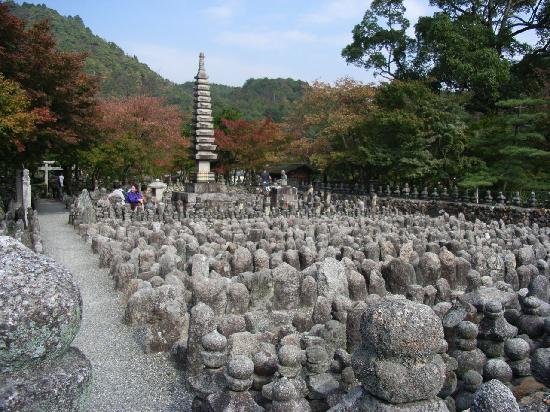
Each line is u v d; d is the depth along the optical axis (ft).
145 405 21.94
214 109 249.75
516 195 89.51
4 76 69.41
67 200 100.37
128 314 31.27
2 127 62.08
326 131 128.36
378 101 123.95
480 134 106.93
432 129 111.65
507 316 26.27
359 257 44.29
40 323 10.04
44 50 78.54
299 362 19.69
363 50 143.43
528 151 92.48
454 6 138.10
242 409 18.24
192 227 58.39
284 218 69.21
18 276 10.32
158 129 123.34
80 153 107.45
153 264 40.11
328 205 92.99
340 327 25.21
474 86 121.49
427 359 12.07
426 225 71.97
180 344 26.37
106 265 45.98
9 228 57.93
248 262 41.27
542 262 41.39
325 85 140.36
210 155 94.43
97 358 26.58
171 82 361.10
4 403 9.72
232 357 20.20
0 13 72.49
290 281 34.65
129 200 82.89
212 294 31.65
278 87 353.72
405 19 139.03
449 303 28.27
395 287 38.88
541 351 20.66
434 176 116.26
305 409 17.84
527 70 130.21
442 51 123.44
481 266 42.88
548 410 17.11
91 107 94.53
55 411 10.29
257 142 142.61
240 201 92.84
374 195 106.22
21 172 84.94
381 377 11.76
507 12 132.16
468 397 19.39
